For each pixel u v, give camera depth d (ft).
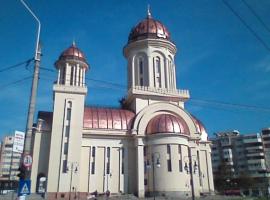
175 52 207.92
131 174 164.25
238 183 284.82
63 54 185.16
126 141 170.09
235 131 384.27
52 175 148.36
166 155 157.89
